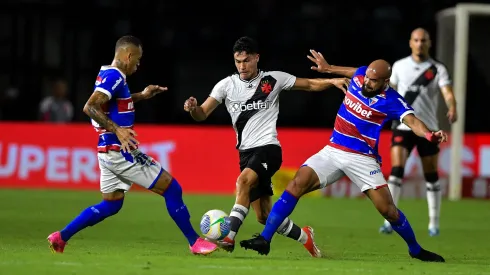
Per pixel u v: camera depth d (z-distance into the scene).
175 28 89.19
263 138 29.89
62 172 62.28
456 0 85.75
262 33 89.50
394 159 40.94
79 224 28.88
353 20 88.25
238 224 28.73
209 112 30.30
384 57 87.81
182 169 62.25
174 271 24.73
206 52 89.75
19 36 86.44
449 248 36.56
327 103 86.88
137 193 61.75
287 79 30.33
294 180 29.17
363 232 41.84
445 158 62.28
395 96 29.00
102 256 27.98
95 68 87.94
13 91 84.38
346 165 29.33
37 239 35.59
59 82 70.38
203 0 89.31
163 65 88.75
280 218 28.98
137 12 88.38
